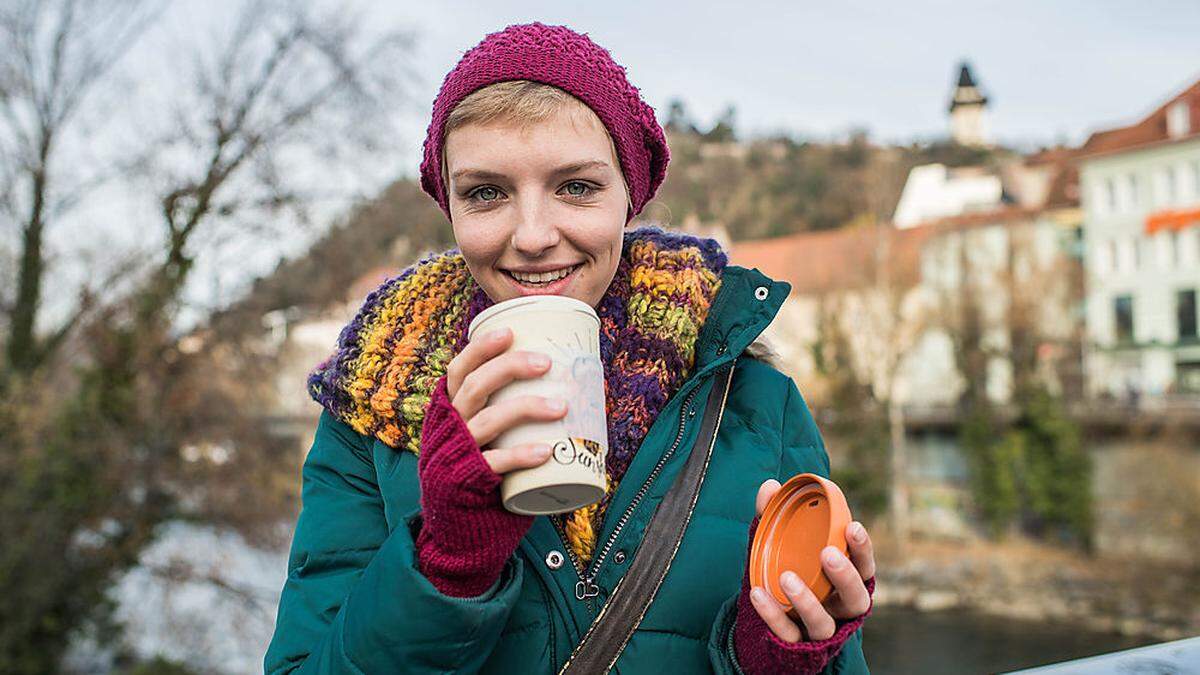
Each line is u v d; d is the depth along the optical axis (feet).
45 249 41.37
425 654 3.03
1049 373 104.22
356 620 3.14
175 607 40.65
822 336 108.27
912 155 158.61
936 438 109.19
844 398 104.42
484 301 3.85
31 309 41.11
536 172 3.36
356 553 3.79
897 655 72.79
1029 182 153.99
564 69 3.42
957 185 155.63
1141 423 91.20
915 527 101.24
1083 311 113.80
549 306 3.02
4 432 35.55
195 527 41.14
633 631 3.49
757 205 156.15
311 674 3.26
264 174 41.68
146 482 38.34
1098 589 83.35
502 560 3.05
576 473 2.89
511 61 3.42
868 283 108.68
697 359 3.99
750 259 130.52
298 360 43.55
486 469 2.81
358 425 3.87
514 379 2.91
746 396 4.10
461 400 2.94
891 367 104.78
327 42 42.63
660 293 3.87
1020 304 105.29
